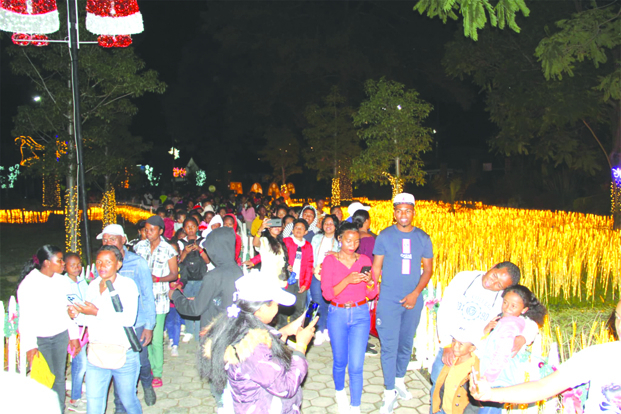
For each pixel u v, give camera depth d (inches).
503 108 756.0
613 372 102.8
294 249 277.9
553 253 418.0
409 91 645.3
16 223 1090.7
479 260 414.0
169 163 2207.2
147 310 195.5
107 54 517.7
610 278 402.0
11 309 207.0
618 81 492.1
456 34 757.9
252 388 110.3
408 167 651.5
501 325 148.8
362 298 197.5
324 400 213.3
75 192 510.9
